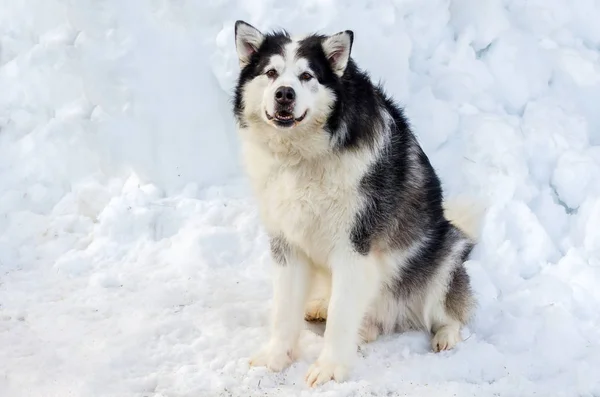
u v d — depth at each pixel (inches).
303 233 166.2
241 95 166.1
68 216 198.7
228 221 196.9
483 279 183.2
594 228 190.4
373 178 165.0
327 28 200.8
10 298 180.9
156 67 204.5
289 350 168.2
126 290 183.5
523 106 206.5
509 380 165.5
